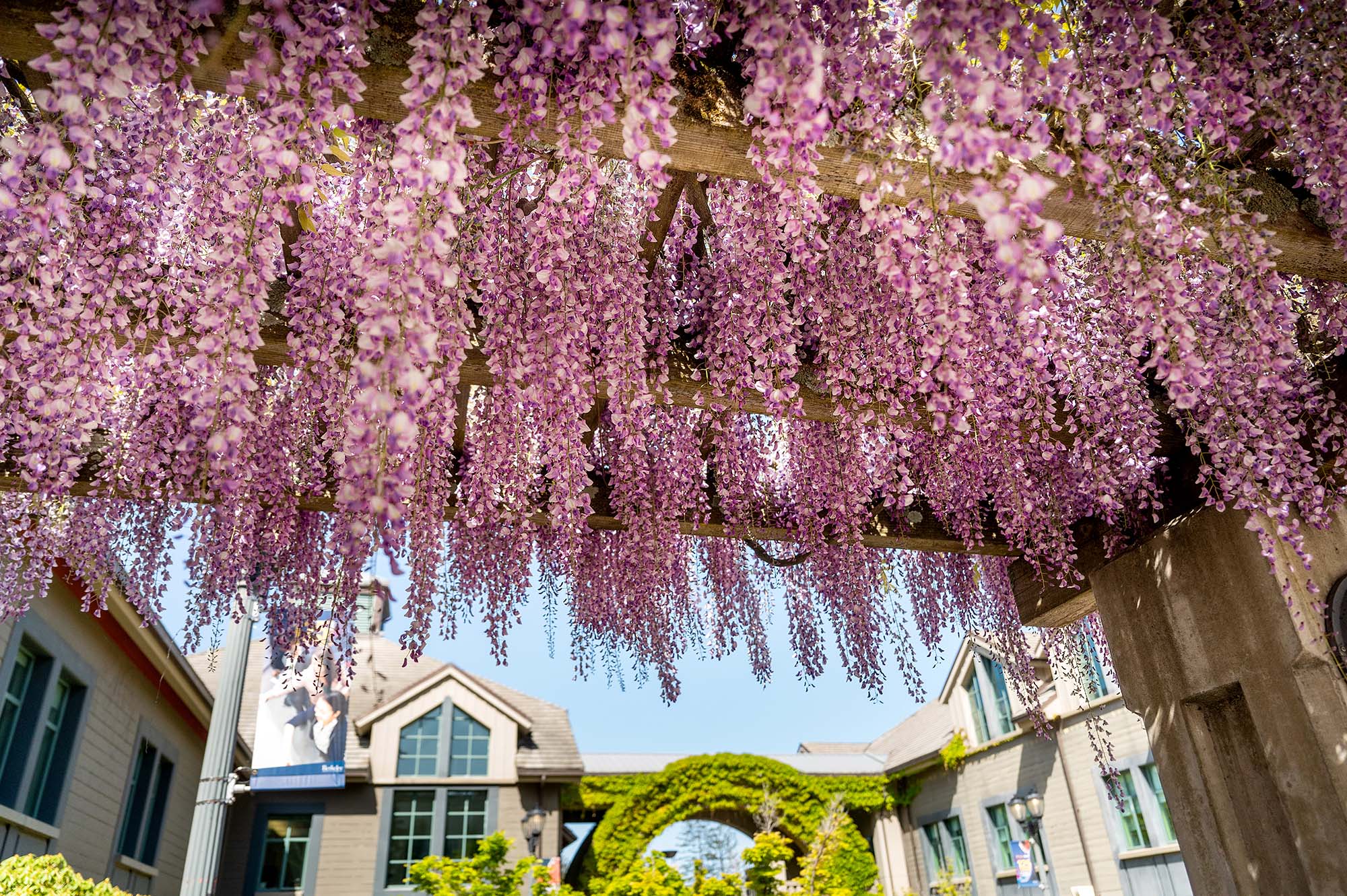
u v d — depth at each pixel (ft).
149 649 22.68
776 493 10.91
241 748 35.17
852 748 77.41
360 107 5.27
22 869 13.41
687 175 7.50
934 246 4.73
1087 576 12.29
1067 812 35.86
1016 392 8.33
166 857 28.48
